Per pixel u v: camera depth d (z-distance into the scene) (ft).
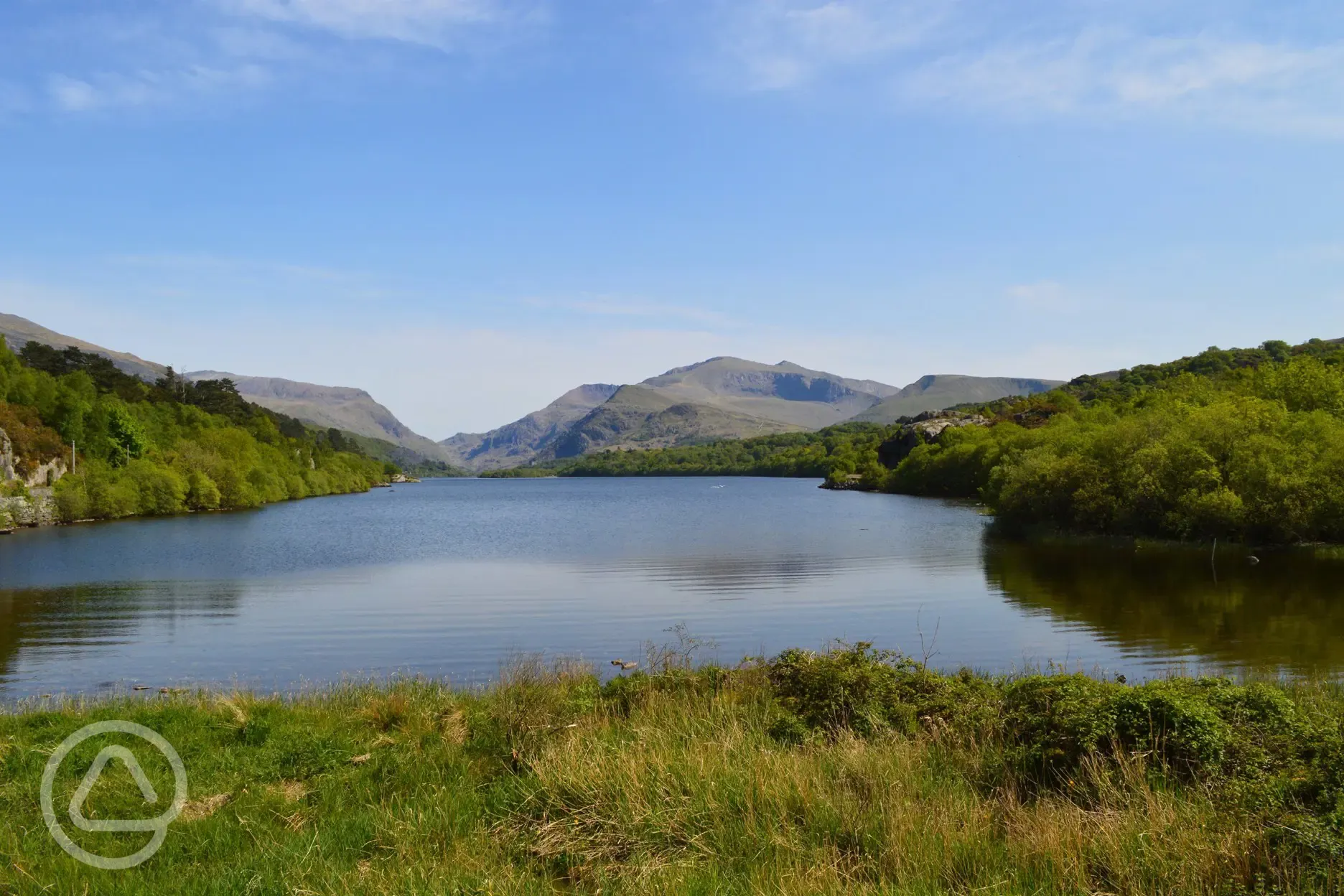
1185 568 124.57
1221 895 21.16
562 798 28.94
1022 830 24.98
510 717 38.37
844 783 28.94
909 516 268.62
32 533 233.35
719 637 82.69
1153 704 30.86
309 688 62.18
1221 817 24.38
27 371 363.35
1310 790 25.20
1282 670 63.05
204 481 358.84
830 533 206.08
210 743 38.70
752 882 22.52
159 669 71.67
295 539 212.23
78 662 74.54
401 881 23.56
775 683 43.29
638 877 23.54
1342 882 20.45
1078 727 30.50
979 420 500.74
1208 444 164.45
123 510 307.99
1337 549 137.39
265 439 608.19
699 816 26.86
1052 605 95.86
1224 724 30.53
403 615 97.71
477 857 25.55
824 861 23.66
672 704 39.96
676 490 618.85
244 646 81.05
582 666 59.57
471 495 587.27
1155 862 22.56
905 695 40.37
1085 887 21.88
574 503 427.74
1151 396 349.61
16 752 35.96
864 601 102.32
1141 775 27.71
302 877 24.00
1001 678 48.19
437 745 36.88
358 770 33.96
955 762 31.76
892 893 21.80
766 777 28.71
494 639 83.30
